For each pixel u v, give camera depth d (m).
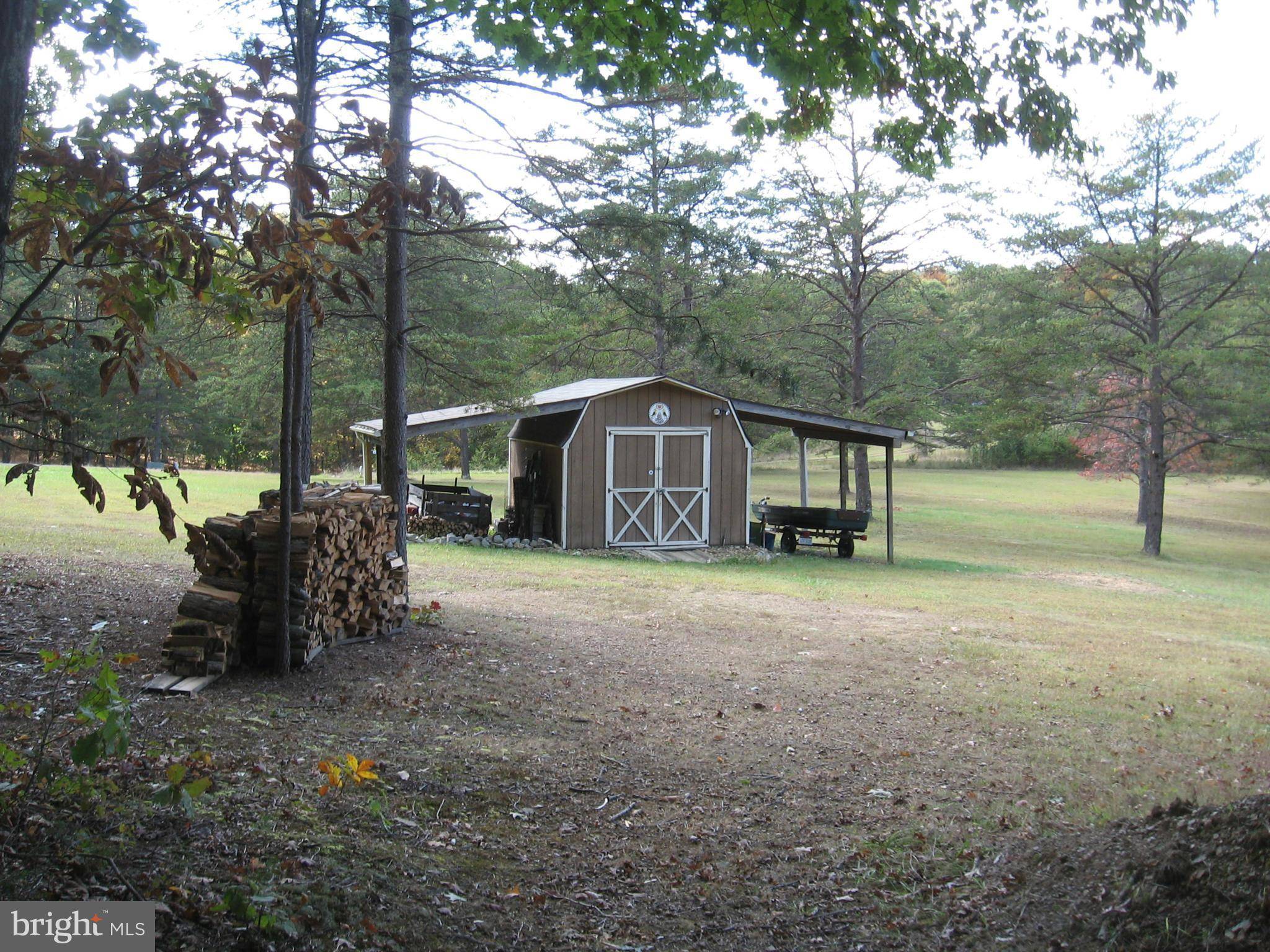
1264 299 27.09
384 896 3.72
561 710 6.97
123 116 4.42
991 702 8.23
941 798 5.67
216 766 4.73
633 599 12.57
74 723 4.91
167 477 3.47
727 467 21.39
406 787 4.99
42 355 31.58
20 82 3.08
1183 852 3.71
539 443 21.64
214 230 4.02
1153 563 26.73
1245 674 10.24
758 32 6.43
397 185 4.38
